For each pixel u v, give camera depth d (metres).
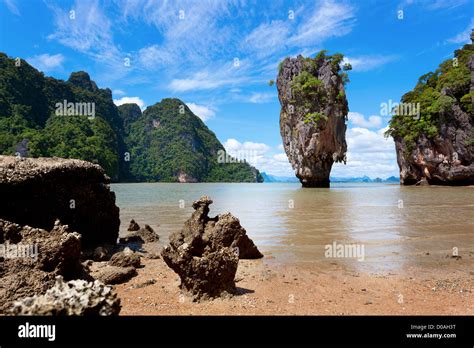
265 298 5.89
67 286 3.55
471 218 16.31
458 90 60.44
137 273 7.62
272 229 13.33
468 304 5.64
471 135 55.12
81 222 9.48
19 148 85.56
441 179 59.88
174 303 5.61
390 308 5.45
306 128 59.28
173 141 178.25
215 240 8.77
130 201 31.22
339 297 5.97
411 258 8.80
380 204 24.66
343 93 61.06
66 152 90.19
